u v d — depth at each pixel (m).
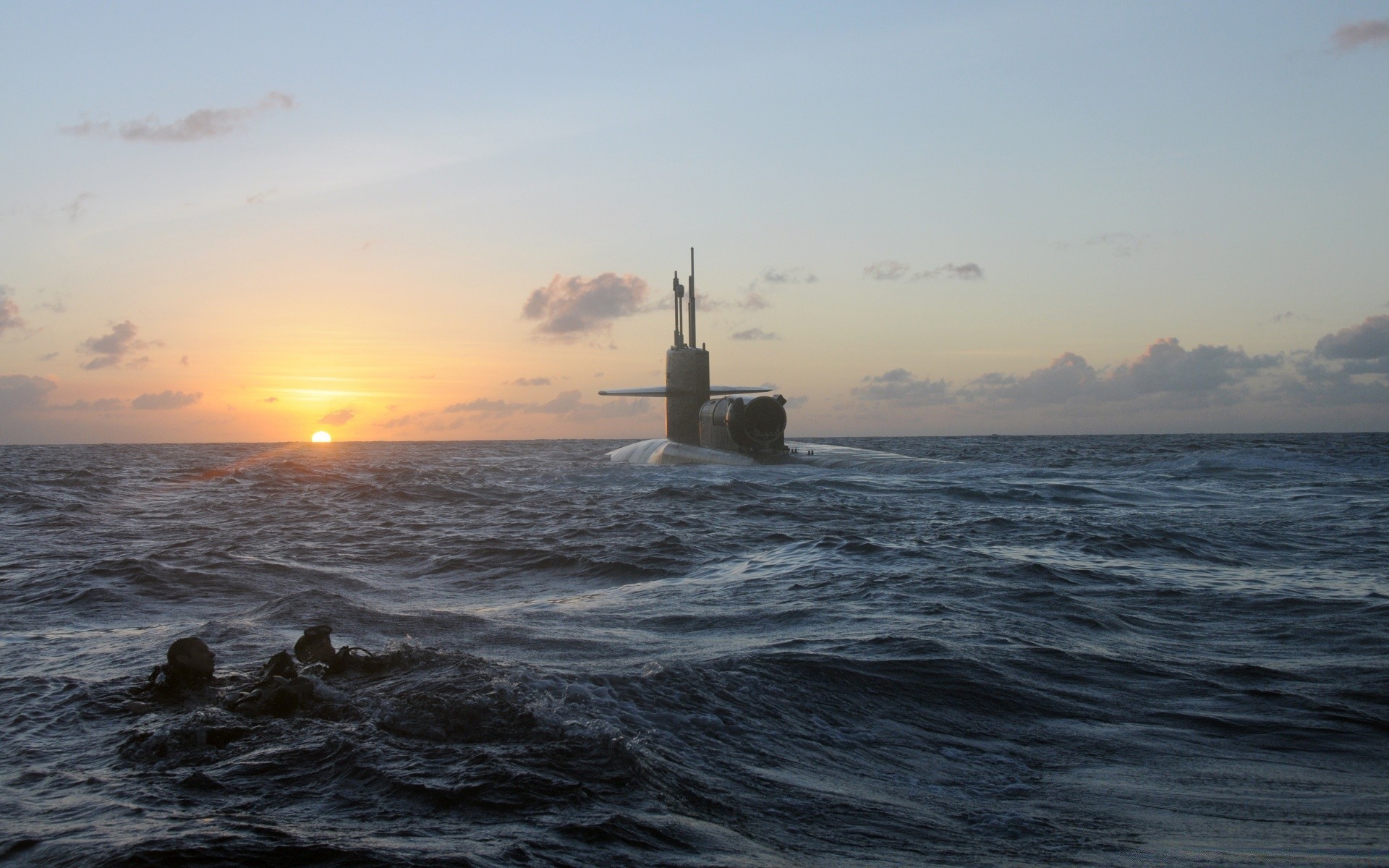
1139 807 6.27
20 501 37.66
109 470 67.75
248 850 4.68
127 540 24.89
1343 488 35.91
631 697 7.84
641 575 18.11
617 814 5.36
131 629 12.10
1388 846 5.63
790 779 6.46
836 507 32.09
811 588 15.23
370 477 53.78
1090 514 28.81
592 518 29.88
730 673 8.91
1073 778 6.89
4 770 6.08
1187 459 53.12
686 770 6.31
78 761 6.28
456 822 5.14
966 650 10.38
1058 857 5.38
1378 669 10.10
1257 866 5.29
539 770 5.93
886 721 8.05
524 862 4.65
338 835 4.90
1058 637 11.44
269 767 6.04
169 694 8.01
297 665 8.12
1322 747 7.64
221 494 42.25
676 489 39.19
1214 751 7.54
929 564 17.39
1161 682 9.57
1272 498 32.91
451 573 19.23
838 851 5.29
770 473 47.34
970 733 7.88
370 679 8.09
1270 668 10.12
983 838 5.66
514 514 32.12
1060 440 180.75
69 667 9.36
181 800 5.49
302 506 35.94
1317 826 5.97
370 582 17.72
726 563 19.05
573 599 15.21
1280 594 14.91
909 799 6.30
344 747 6.31
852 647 10.45
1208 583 15.99
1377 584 15.84
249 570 17.55
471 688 7.61
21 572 17.56
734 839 5.27
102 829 5.00
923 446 129.38
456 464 78.44
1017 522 26.09
